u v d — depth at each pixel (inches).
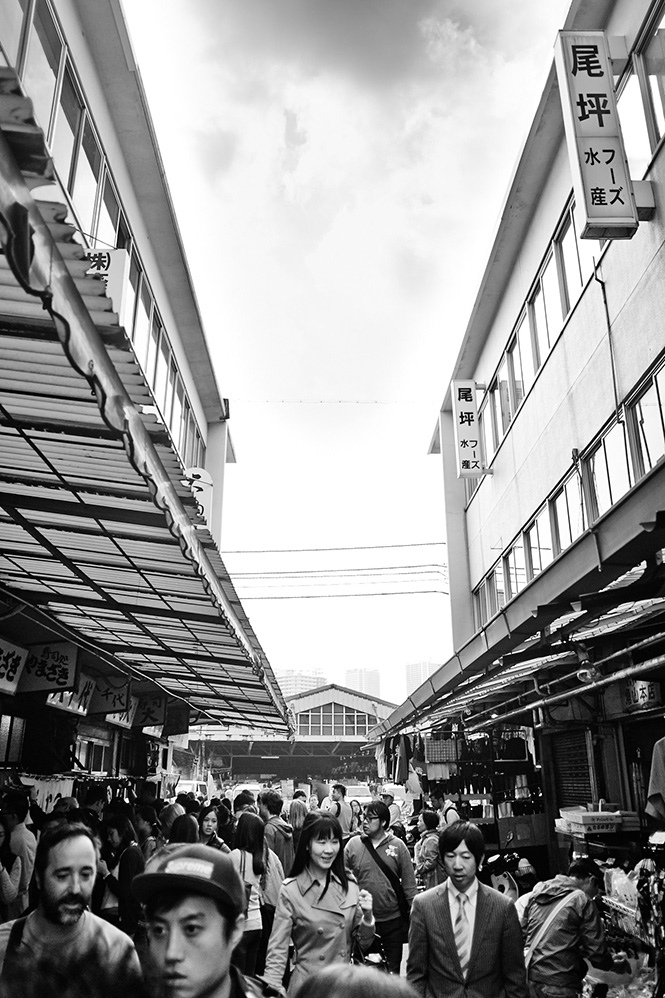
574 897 202.7
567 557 250.2
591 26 424.5
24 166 96.7
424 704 560.7
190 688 589.3
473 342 747.4
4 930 116.5
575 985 196.9
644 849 325.1
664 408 359.3
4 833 250.1
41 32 336.5
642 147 383.6
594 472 455.8
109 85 434.0
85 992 60.0
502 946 158.2
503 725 614.2
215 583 271.4
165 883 73.4
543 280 558.6
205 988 72.6
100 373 129.6
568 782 486.9
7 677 375.9
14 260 95.4
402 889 250.1
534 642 397.7
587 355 457.7
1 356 138.7
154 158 494.0
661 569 243.4
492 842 498.9
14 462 187.9
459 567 853.2
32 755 434.3
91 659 474.3
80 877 116.2
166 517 185.9
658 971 249.3
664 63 363.6
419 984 159.3
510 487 650.8
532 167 537.0
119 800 454.6
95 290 119.0
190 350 759.7
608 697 413.7
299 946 173.2
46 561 272.8
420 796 739.4
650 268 366.6
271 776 1825.8
